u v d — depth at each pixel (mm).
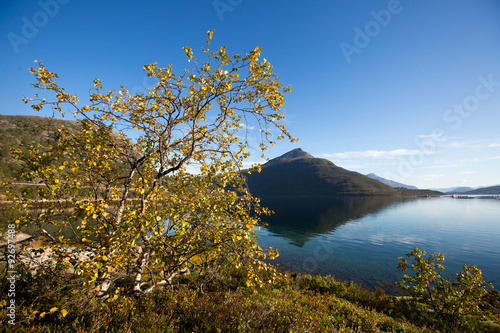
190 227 5633
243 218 6113
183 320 5227
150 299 5789
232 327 4926
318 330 5863
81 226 4535
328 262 26766
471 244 34781
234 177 6441
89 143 4844
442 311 9906
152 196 5355
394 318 9930
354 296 12367
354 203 124562
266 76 5426
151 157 6648
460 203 137000
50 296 5473
